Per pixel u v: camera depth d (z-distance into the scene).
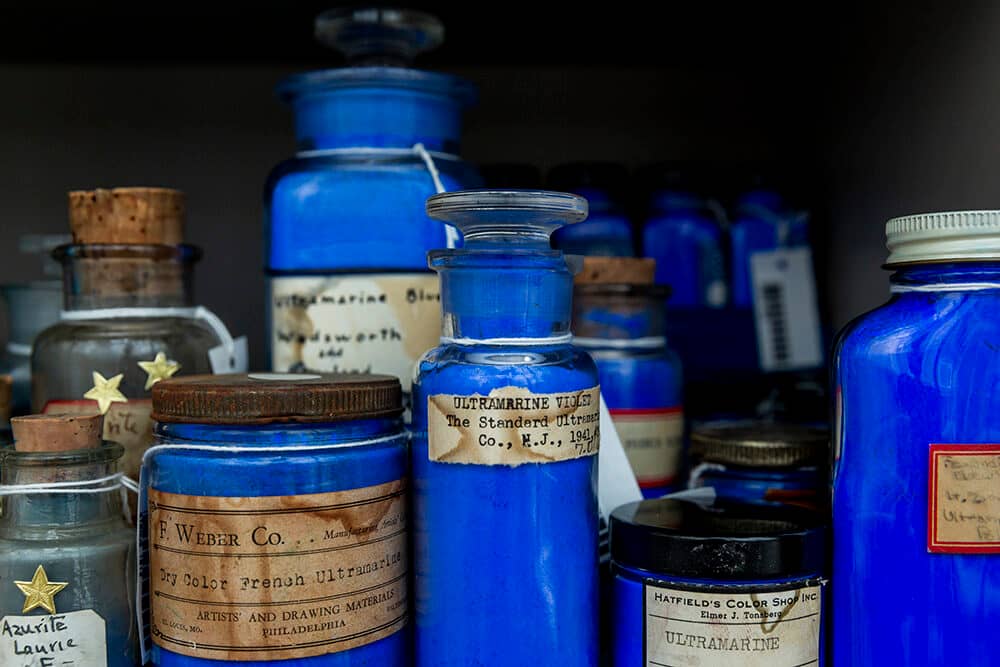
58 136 0.82
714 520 0.46
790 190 0.77
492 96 0.85
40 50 0.79
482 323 0.43
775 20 0.76
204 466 0.41
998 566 0.41
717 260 0.75
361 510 0.42
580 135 0.86
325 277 0.53
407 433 0.47
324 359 0.53
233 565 0.40
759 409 0.73
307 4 0.70
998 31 0.51
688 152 0.86
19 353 0.66
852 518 0.43
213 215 0.83
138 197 0.54
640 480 0.62
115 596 0.45
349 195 0.53
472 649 0.42
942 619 0.41
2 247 0.82
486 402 0.41
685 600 0.43
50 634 0.43
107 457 0.45
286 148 0.84
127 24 0.73
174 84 0.83
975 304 0.41
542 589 0.42
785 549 0.43
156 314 0.55
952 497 0.41
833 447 0.45
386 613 0.43
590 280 0.63
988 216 0.41
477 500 0.42
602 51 0.82
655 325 0.64
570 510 0.43
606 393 0.62
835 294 0.75
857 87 0.70
